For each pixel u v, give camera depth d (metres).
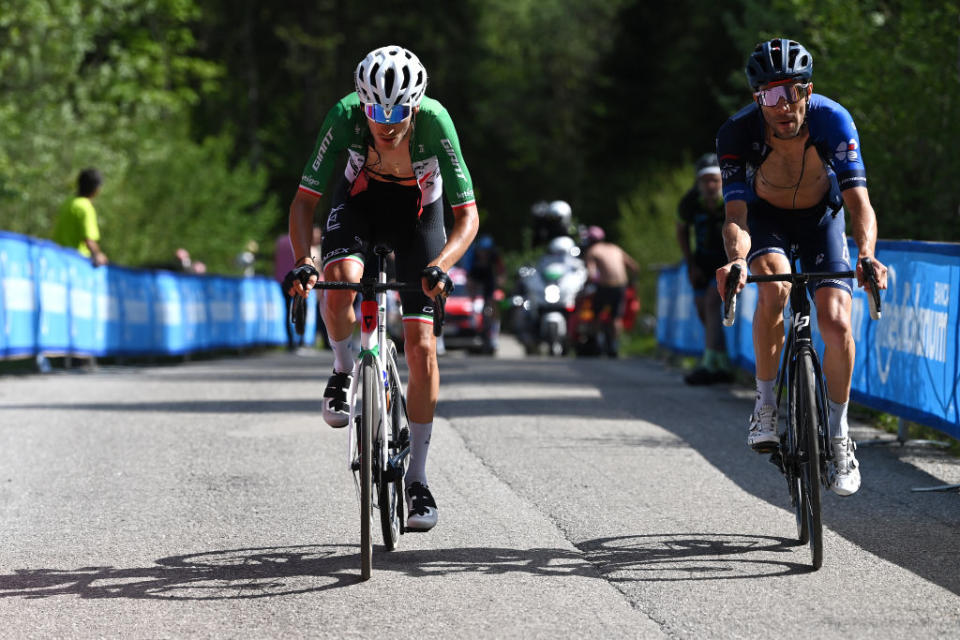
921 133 40.66
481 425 29.56
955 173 40.47
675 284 54.19
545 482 22.47
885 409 27.38
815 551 16.42
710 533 18.58
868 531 18.70
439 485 22.19
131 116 100.69
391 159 17.31
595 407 33.47
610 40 191.88
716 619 14.20
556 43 199.25
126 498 21.20
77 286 46.75
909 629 13.76
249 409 33.00
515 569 16.53
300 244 17.08
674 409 33.25
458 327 81.25
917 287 25.41
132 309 52.50
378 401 17.08
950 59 40.62
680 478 22.89
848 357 17.84
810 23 45.97
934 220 40.94
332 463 24.44
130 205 87.31
